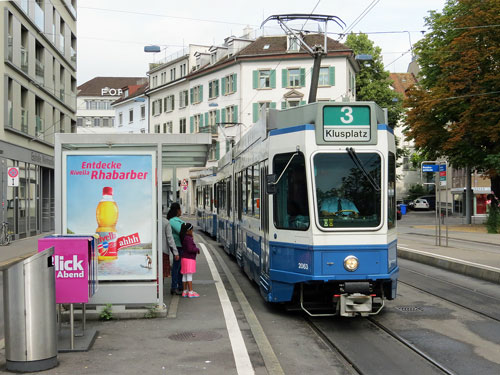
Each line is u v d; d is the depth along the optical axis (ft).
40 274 20.01
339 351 23.81
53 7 115.03
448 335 26.43
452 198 189.47
